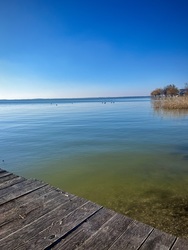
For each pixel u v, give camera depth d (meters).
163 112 31.25
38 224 2.36
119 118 25.62
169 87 65.88
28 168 7.73
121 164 7.93
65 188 5.77
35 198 3.01
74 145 11.44
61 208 2.71
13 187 3.42
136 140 12.34
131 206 4.52
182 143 11.34
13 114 37.66
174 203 4.62
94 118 26.59
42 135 14.97
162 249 1.94
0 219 2.46
